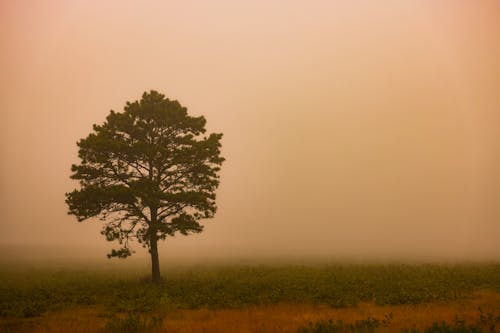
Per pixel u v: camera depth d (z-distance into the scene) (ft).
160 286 80.28
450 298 64.95
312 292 71.26
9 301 67.26
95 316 56.13
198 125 96.58
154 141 93.30
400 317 51.65
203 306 62.08
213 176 95.14
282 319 52.19
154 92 95.45
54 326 49.78
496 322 47.73
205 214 91.71
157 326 48.32
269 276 95.35
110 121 91.81
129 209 88.94
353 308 59.26
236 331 46.21
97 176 88.58
